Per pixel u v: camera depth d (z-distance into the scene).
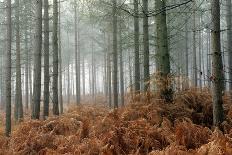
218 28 7.71
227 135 7.16
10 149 9.68
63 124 10.77
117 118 9.67
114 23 18.94
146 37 14.74
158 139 8.15
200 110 9.84
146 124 8.65
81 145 8.30
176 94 10.27
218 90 7.91
